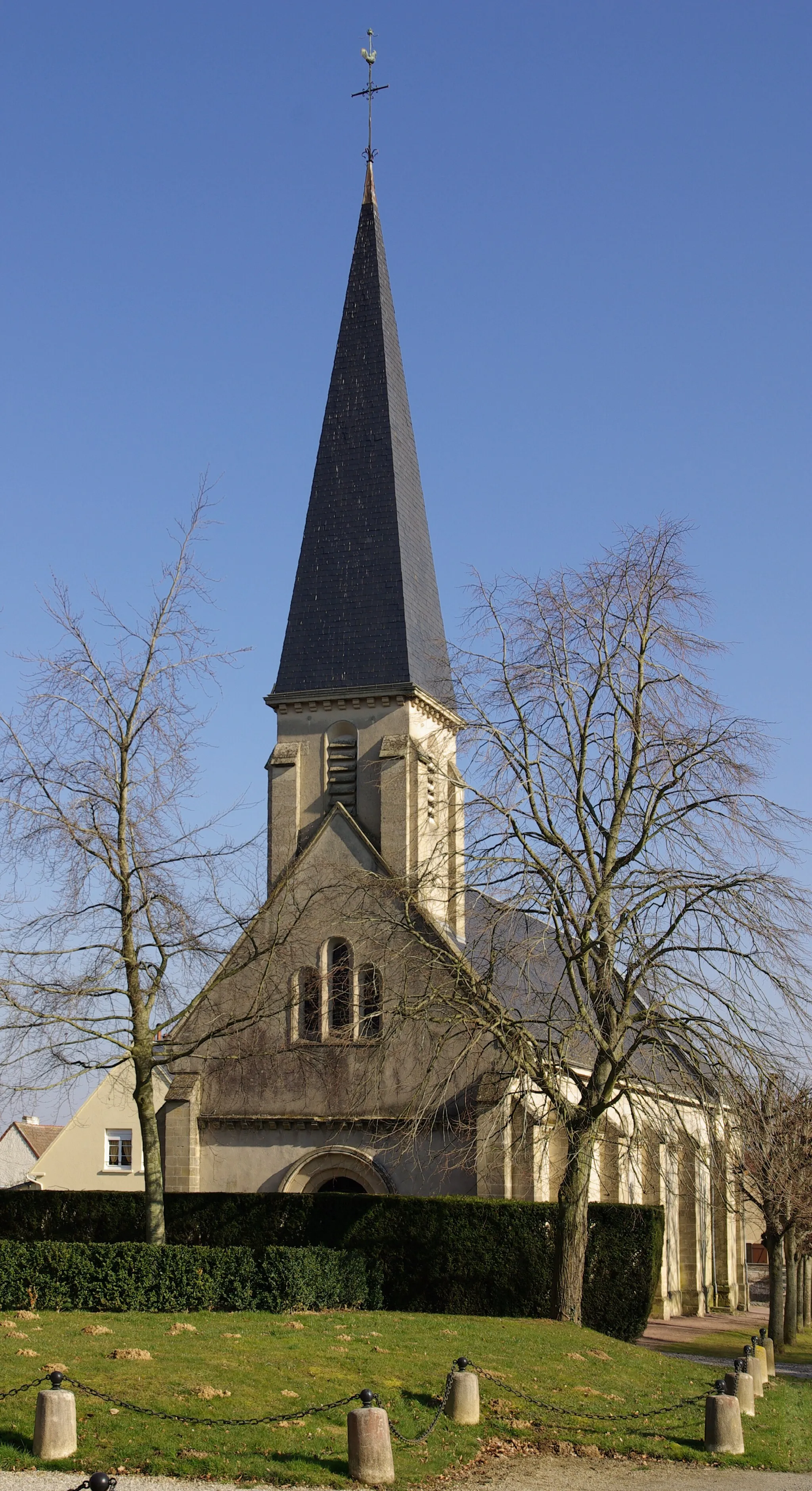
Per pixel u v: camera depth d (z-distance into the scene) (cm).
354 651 4644
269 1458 1755
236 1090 4075
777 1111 2973
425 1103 3198
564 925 3052
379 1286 3366
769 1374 3347
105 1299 2694
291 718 4659
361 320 5053
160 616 3225
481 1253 3406
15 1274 2719
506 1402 2194
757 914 2858
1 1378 1944
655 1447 2080
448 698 4769
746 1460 2050
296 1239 3544
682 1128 3134
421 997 3291
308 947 4138
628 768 3164
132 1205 3684
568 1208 3158
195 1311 2723
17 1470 1648
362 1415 1756
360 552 4769
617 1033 3047
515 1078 3366
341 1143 3934
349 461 4897
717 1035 2862
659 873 2961
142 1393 1931
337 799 4562
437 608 5000
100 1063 3131
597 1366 2583
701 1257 5353
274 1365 2158
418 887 3306
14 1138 7575
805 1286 6188
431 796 4628
